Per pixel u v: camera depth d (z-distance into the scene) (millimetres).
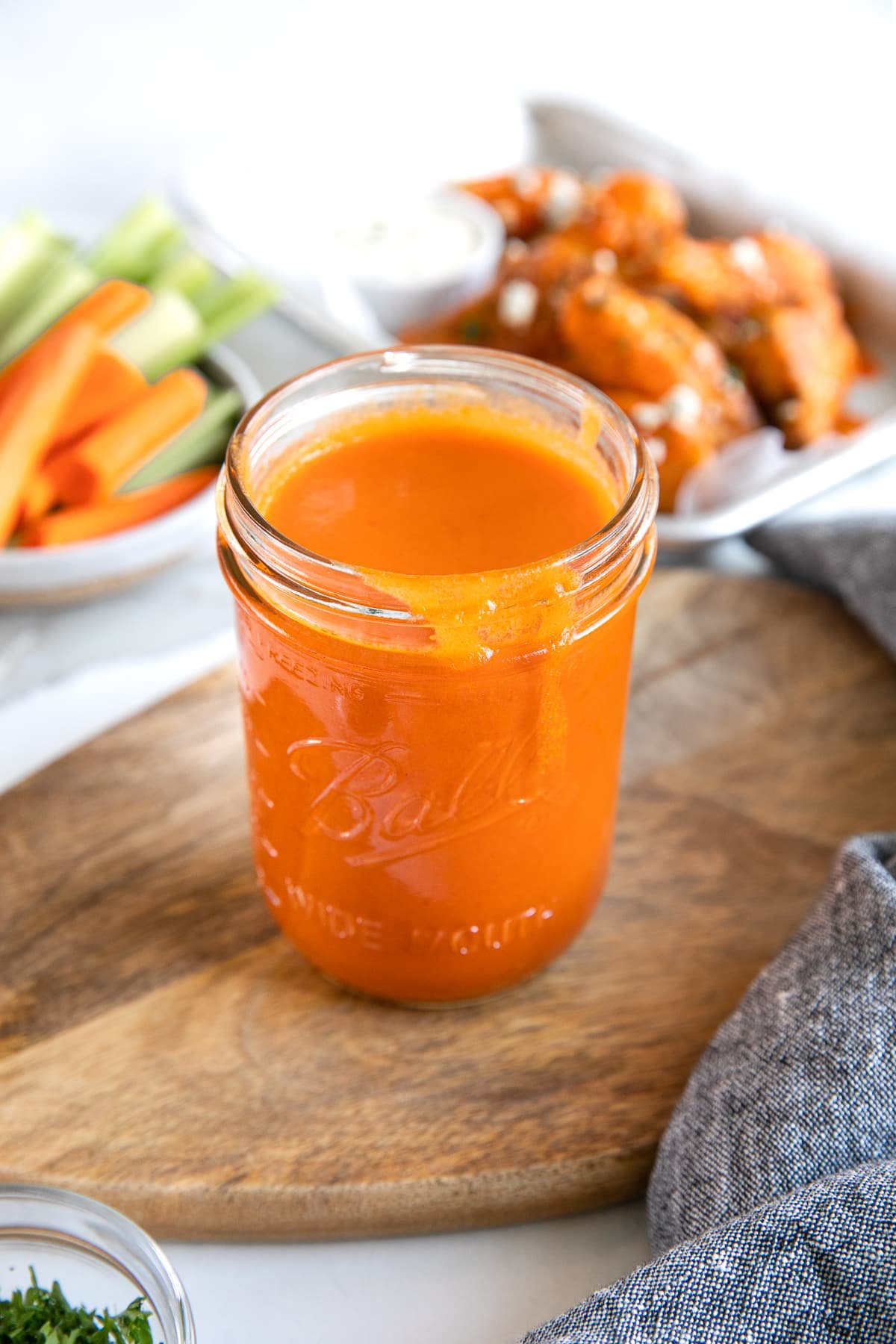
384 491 481
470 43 1051
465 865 470
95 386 661
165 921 532
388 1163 479
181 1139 484
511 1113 490
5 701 612
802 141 928
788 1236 435
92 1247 448
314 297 777
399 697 441
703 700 593
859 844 509
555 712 451
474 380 490
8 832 551
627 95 984
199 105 956
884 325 777
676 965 523
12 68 983
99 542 616
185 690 592
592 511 475
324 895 485
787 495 655
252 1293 476
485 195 831
